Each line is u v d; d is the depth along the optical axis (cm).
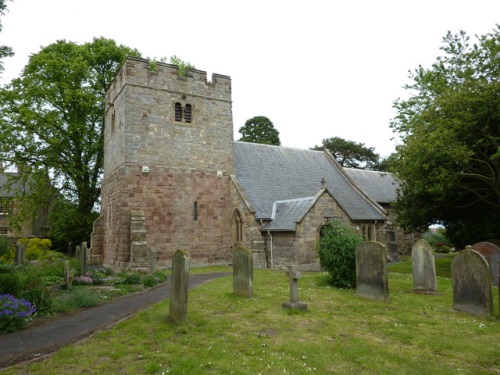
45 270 1716
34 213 3331
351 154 5931
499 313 977
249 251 1255
